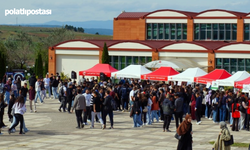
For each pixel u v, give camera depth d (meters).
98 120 27.36
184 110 29.11
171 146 20.06
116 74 36.34
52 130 24.48
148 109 26.62
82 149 19.52
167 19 57.53
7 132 23.77
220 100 27.56
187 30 56.38
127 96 32.66
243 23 53.88
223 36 55.00
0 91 33.12
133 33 63.19
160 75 33.88
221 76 31.33
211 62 48.06
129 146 20.09
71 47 54.88
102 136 22.73
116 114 31.30
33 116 29.72
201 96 29.14
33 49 92.19
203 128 25.66
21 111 23.12
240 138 22.44
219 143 17.06
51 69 55.94
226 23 54.66
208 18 55.41
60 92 31.89
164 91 29.83
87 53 54.00
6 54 78.62
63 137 22.48
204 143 20.81
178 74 33.16
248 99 26.17
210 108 29.64
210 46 49.62
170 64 41.47
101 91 29.05
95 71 37.50
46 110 32.75
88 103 26.91
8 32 181.38
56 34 94.25
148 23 58.66
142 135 22.98
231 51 47.28
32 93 31.55
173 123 27.44
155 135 23.00
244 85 28.58
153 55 50.56
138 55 51.38
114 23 64.12
